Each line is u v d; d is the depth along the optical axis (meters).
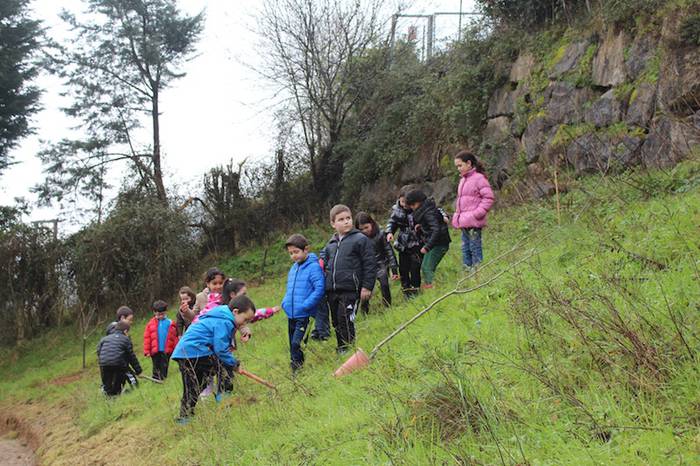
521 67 12.88
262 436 4.88
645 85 9.62
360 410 4.40
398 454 3.43
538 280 5.54
